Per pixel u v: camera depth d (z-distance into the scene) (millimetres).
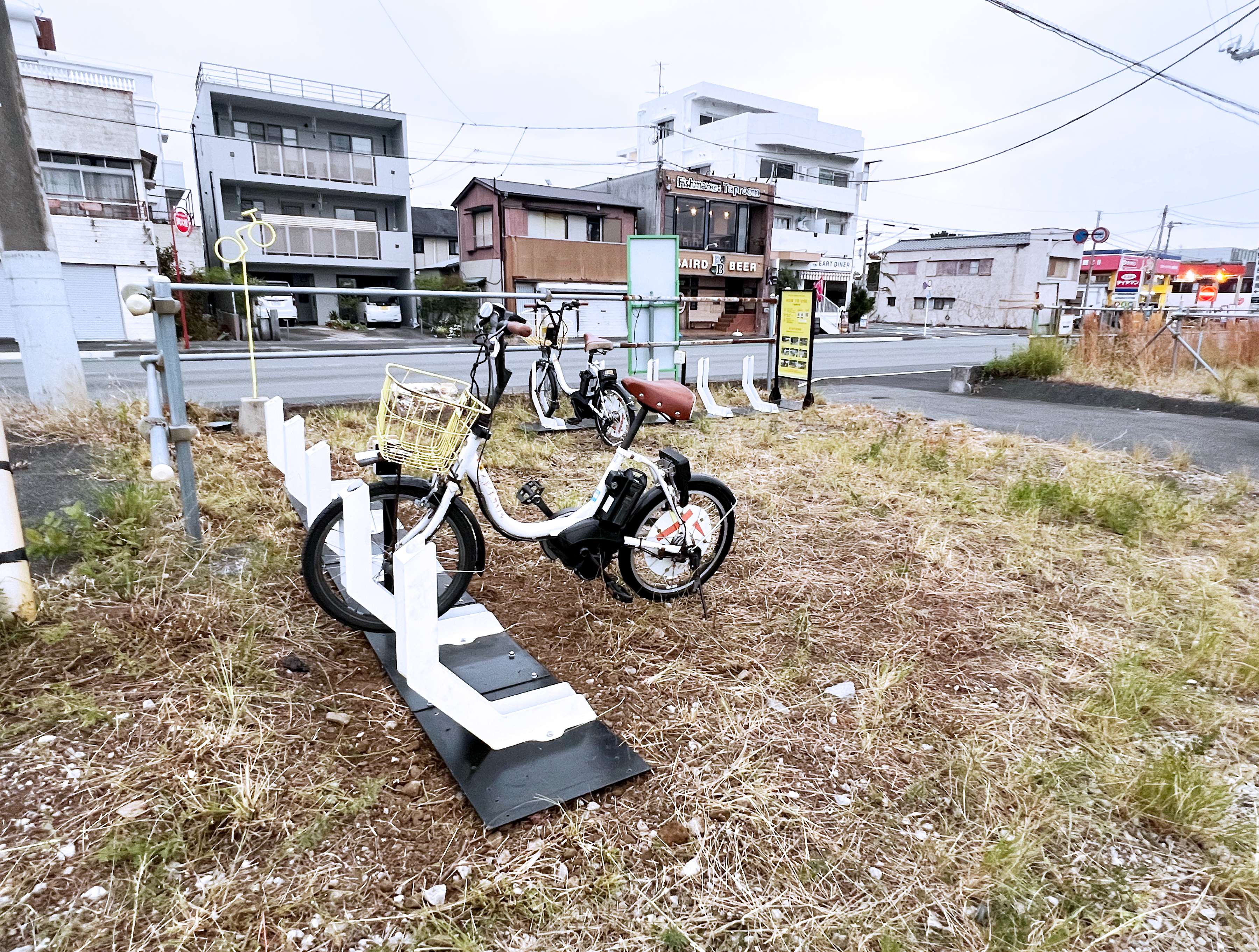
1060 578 3387
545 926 1513
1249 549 3676
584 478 4781
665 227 28094
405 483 2508
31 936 1381
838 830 1828
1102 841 1830
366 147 26688
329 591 2475
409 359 11992
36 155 4965
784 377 8211
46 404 5090
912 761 2102
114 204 19234
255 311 19984
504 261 25188
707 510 3273
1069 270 40500
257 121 24734
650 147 40938
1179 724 2334
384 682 2346
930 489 4617
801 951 1492
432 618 1865
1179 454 5598
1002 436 6340
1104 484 4590
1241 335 11070
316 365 11055
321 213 25594
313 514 2619
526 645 2654
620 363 11258
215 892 1513
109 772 1809
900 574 3375
